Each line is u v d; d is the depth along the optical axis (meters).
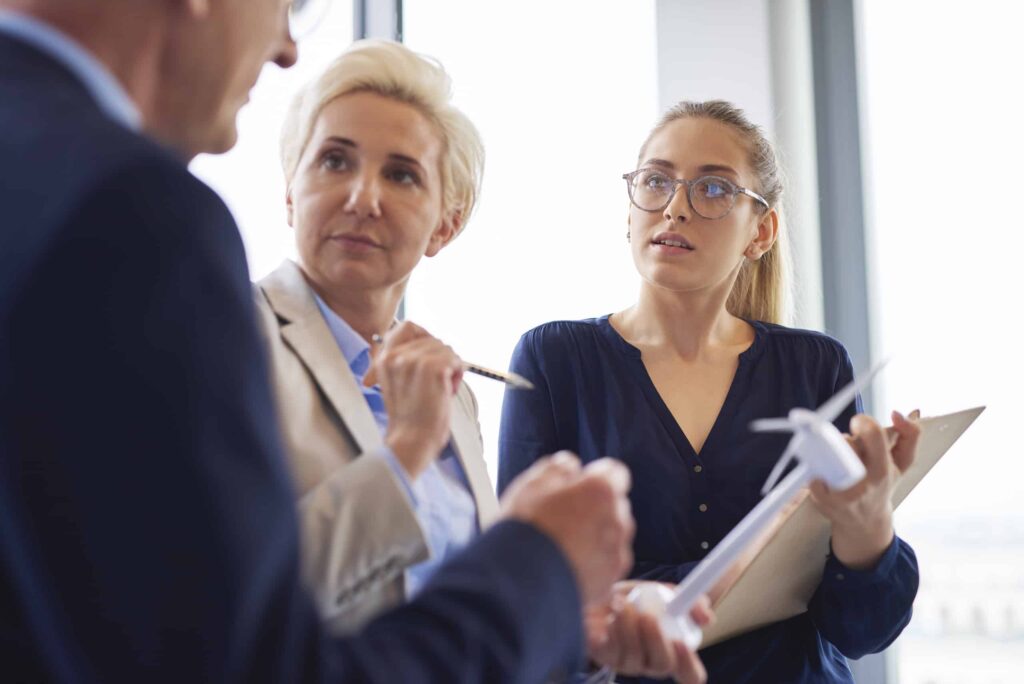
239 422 0.53
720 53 2.97
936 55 2.91
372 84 1.40
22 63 0.58
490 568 0.63
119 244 0.51
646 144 1.94
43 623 0.51
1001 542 2.71
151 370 0.50
